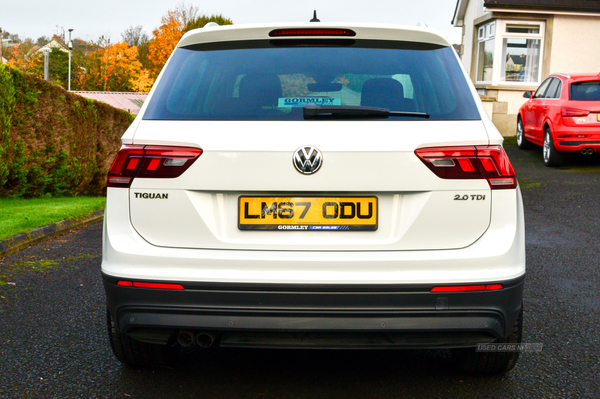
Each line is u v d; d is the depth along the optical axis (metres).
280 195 2.57
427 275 2.54
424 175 2.55
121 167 2.64
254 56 2.99
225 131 2.60
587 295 4.70
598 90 12.38
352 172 2.54
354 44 3.04
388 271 2.54
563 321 4.10
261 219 2.57
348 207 2.56
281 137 2.55
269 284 2.52
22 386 3.05
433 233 2.57
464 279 2.54
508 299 2.60
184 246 2.60
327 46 3.03
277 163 2.54
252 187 2.55
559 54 19.69
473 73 21.64
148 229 2.62
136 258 2.60
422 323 2.54
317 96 2.76
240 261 2.54
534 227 7.53
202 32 3.06
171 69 2.97
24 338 3.73
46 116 9.62
